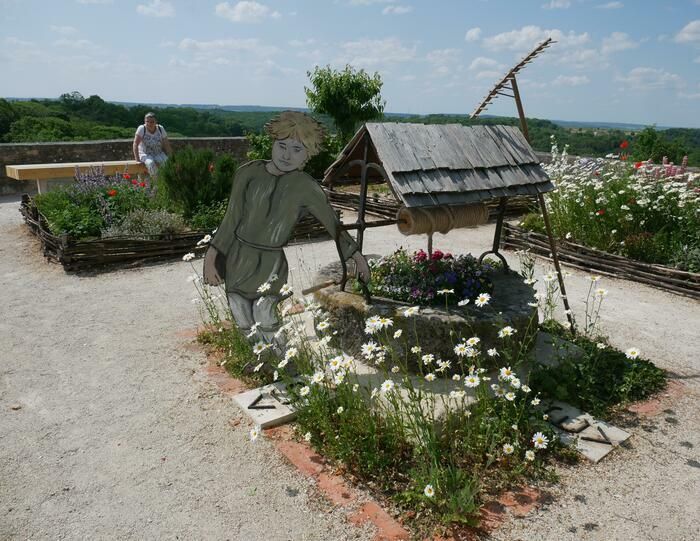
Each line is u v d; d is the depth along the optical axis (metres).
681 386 4.49
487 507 3.04
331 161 14.90
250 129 17.30
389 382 3.27
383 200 11.70
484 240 9.83
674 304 6.57
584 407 4.08
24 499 3.11
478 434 3.50
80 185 9.79
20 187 13.88
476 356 3.75
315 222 9.66
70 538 2.82
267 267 4.45
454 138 4.52
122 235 8.32
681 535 2.87
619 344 5.31
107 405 4.12
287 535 2.85
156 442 3.66
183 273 7.59
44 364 4.79
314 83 16.11
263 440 3.67
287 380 3.86
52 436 3.71
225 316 5.68
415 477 3.07
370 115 16.27
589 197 8.59
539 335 5.05
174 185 9.67
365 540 2.79
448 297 4.45
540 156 14.76
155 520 2.95
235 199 4.36
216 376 4.57
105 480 3.27
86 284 7.08
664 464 3.47
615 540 2.82
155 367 4.74
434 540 2.79
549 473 3.33
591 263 7.86
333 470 3.35
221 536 2.84
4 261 8.08
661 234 7.91
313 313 4.06
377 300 4.48
